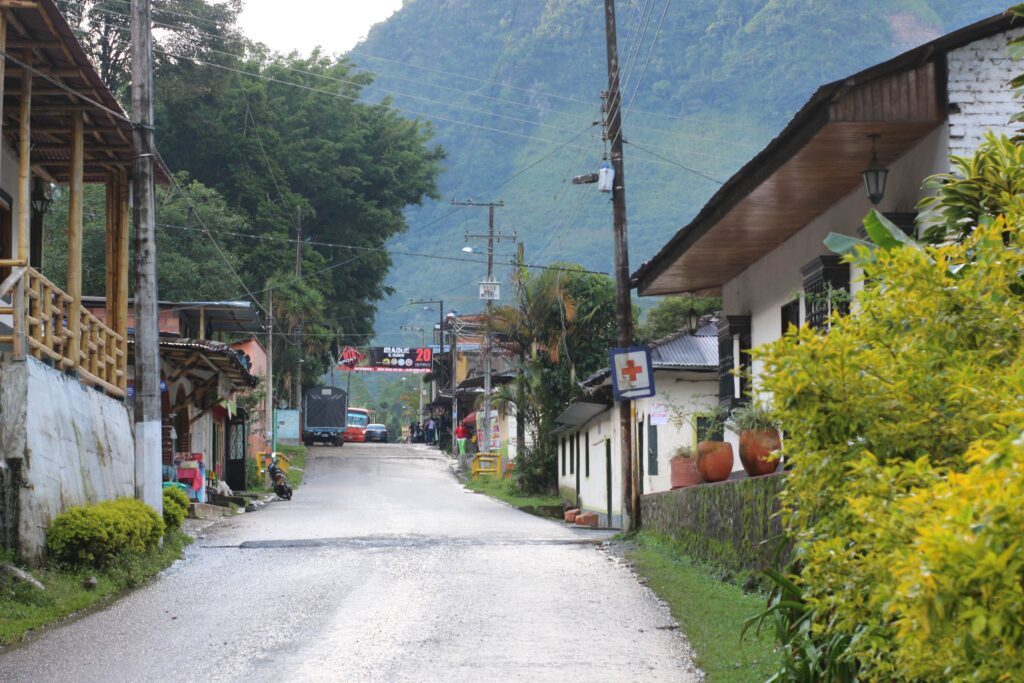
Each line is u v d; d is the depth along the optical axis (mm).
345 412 78375
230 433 40906
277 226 64250
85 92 17812
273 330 61781
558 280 43094
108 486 18156
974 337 5750
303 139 69125
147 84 19109
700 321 32500
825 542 5492
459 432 71625
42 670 9859
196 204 51875
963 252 6141
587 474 37031
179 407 29656
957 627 3859
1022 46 9086
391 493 42281
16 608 12250
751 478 13992
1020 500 3592
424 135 77188
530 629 11758
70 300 17562
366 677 9531
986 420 5109
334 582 15211
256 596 14086
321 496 39938
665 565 16438
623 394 22062
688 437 29984
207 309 35719
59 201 47406
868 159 14219
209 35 58500
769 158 14773
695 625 11578
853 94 12594
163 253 49281
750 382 6590
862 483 4895
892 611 4164
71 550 14555
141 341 18938
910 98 12609
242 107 65188
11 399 14242
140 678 9516
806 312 17844
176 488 21281
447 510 32406
